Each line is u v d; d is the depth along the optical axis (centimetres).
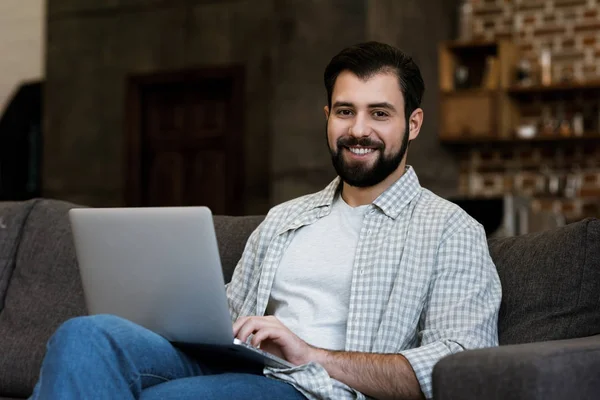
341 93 323
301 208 341
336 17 1020
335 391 284
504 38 1166
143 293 285
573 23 1132
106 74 1248
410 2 1081
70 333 251
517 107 1149
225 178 1186
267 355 279
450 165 1157
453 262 304
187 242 270
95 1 1259
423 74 1091
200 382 266
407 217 318
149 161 1234
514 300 310
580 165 1122
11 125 1364
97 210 288
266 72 1159
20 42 1398
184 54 1205
